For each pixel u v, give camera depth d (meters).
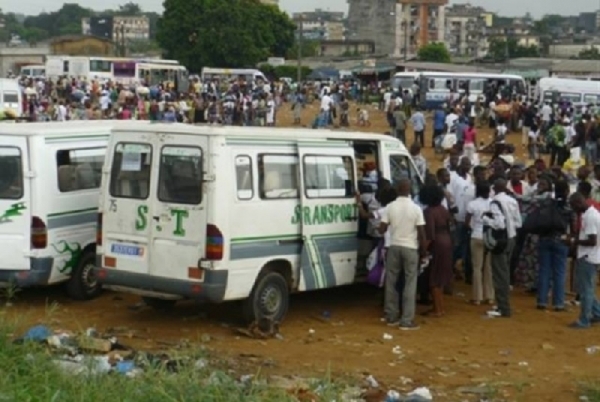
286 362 12.37
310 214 14.41
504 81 72.75
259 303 13.71
